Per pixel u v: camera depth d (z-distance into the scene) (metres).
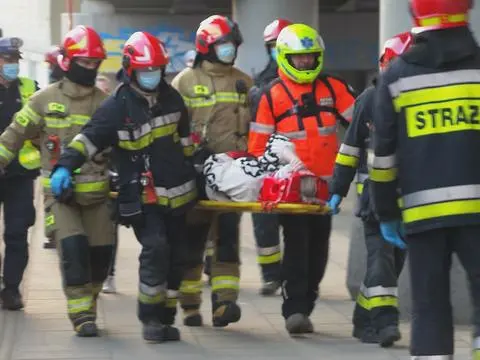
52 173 25.45
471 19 29.38
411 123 19.56
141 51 25.22
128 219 25.75
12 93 30.88
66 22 84.94
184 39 87.94
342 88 27.66
